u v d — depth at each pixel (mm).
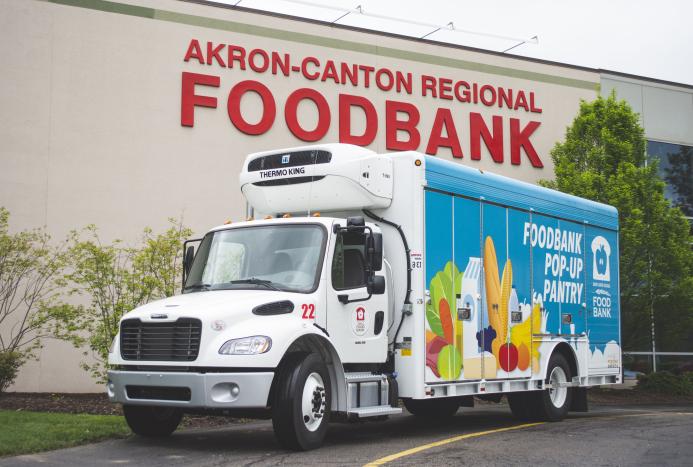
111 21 19328
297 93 21172
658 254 21391
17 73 18406
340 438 11258
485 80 23953
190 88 19891
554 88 25047
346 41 22016
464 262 11867
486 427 12906
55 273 16391
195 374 9062
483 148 23719
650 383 22828
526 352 13117
